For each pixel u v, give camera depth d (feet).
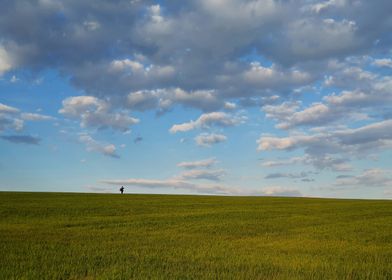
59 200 167.12
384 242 80.79
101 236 81.92
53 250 64.49
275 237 85.20
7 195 184.03
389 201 199.82
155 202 169.89
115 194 222.28
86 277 47.34
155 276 47.11
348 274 49.67
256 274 49.73
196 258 59.41
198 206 155.63
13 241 72.38
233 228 97.86
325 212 139.74
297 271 51.19
